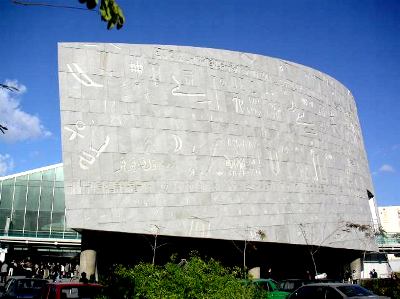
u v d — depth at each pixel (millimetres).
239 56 35188
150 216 28328
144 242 32188
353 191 42500
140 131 29391
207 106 32219
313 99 40344
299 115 38188
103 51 29750
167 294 8438
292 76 38844
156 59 31250
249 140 33656
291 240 33906
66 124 27750
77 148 27609
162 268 9367
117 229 27281
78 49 29156
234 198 31578
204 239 30875
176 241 32188
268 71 36844
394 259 63781
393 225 90000
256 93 35312
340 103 44719
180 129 30703
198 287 8633
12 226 39875
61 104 27938
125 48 30453
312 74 41281
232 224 30938
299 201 35500
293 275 42500
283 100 37219
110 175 27906
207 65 33156
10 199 40562
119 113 29094
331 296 11906
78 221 26562
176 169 29859
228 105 33281
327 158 39844
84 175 27359
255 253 36000
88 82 28844
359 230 39906
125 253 33281
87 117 28281
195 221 29609
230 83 33969
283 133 36219
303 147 37531
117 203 27656
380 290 19453
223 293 8711
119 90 29484
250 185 32656
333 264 46312
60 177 42031
